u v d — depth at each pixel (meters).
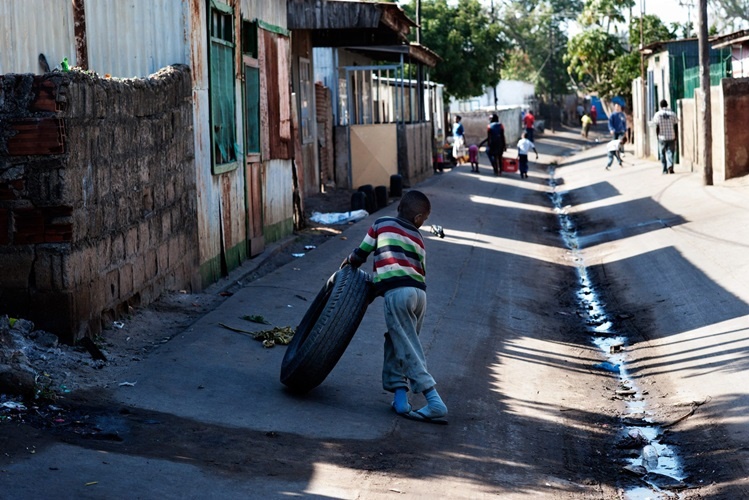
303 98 21.95
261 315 9.23
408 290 6.56
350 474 5.41
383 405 6.90
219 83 11.34
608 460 6.30
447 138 38.94
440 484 5.39
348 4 20.05
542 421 6.99
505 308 11.16
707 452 6.26
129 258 8.37
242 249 12.48
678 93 31.27
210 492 4.89
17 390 5.98
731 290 10.76
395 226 6.68
